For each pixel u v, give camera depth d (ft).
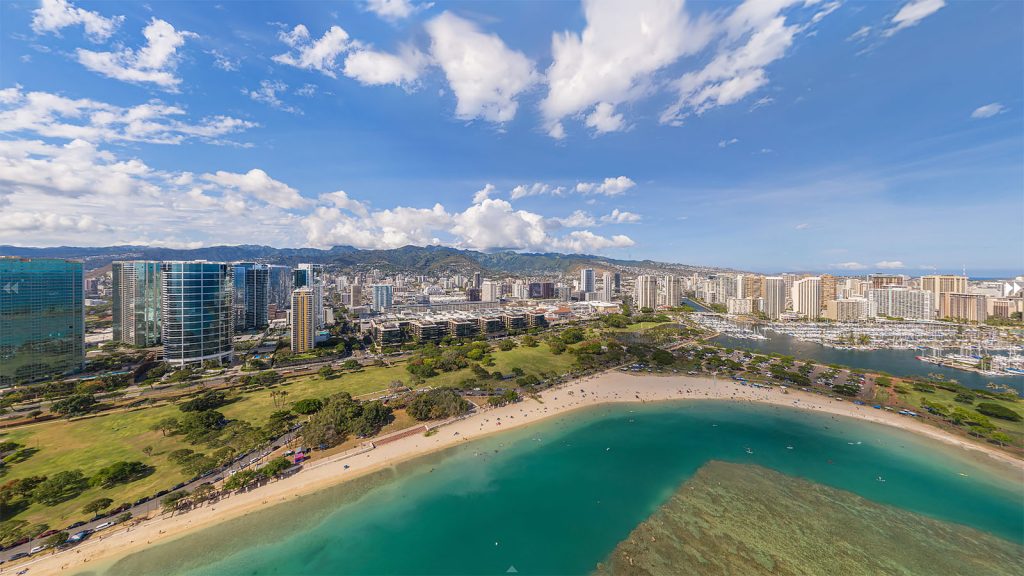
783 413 564.71
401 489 378.94
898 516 342.85
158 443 430.61
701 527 331.16
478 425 510.99
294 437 457.27
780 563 291.99
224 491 358.02
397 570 287.89
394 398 576.61
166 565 285.23
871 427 515.50
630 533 325.42
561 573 285.23
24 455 401.49
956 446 461.78
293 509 346.13
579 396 623.36
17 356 609.01
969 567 288.92
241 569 285.23
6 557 278.46
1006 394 598.34
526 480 397.39
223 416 496.64
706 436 493.36
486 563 294.66
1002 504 357.61
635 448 463.01
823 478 400.88
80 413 506.89
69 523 309.83
